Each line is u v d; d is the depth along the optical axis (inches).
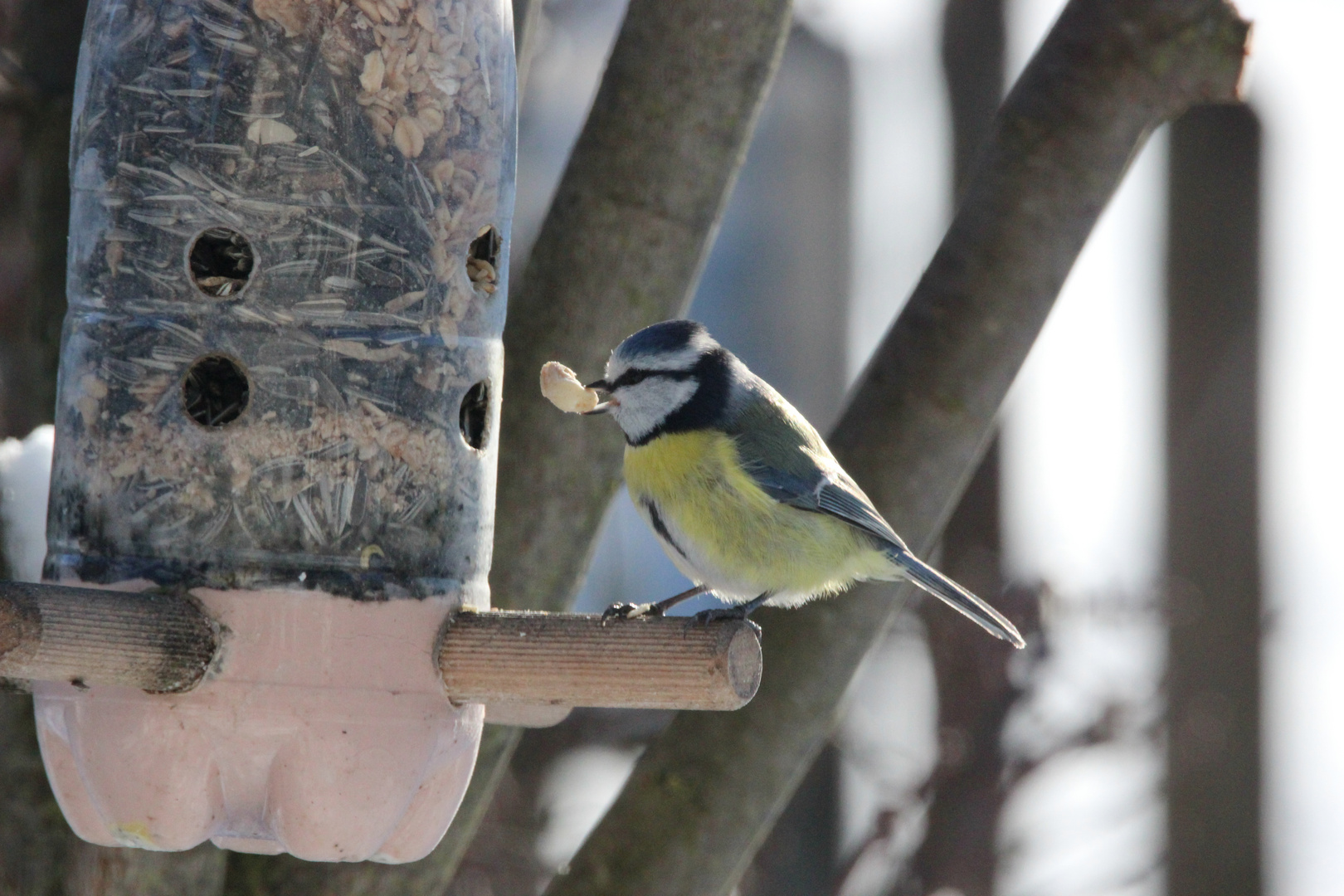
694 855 409.7
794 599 406.0
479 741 346.6
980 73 804.0
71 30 449.1
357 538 327.6
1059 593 624.4
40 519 391.2
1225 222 801.6
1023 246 413.4
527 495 409.1
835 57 897.5
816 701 415.5
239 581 319.3
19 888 403.9
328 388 329.1
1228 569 770.2
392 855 335.6
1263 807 746.2
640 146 407.2
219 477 323.0
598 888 411.2
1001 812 594.9
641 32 409.1
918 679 663.8
